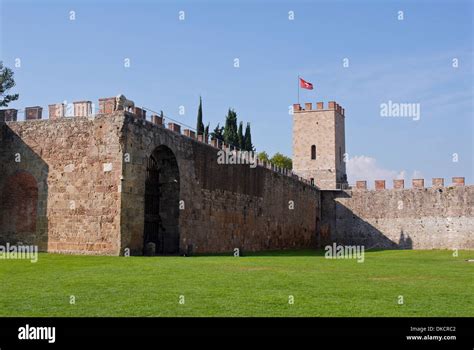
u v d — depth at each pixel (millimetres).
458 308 15805
